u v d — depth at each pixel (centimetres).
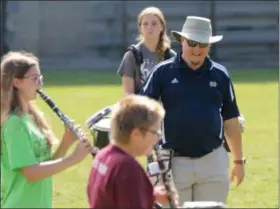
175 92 1911
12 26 8044
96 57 8194
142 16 2275
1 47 7894
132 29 8250
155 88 1927
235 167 2012
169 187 1570
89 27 8225
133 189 1357
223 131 1983
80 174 3209
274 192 2931
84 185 3044
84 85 6353
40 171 1493
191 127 1906
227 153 2031
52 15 8150
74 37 8206
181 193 1931
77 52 8206
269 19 8381
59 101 5384
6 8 7931
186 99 1912
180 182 1922
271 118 4716
